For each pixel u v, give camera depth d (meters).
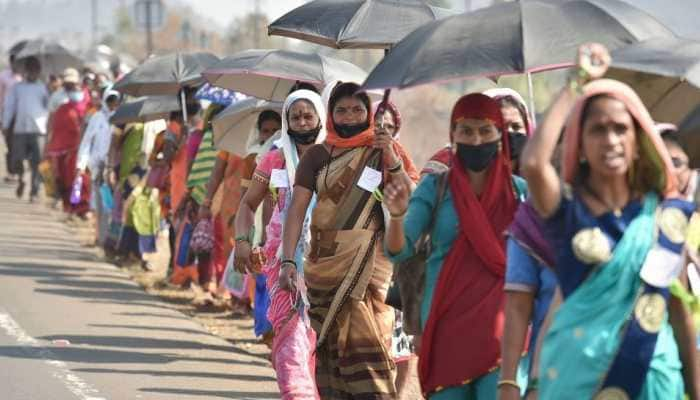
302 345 12.70
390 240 10.02
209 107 21.95
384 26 13.96
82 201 35.62
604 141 7.88
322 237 12.26
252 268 13.70
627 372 8.00
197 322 21.03
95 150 29.27
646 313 7.98
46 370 16.62
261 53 16.59
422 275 10.47
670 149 10.09
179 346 18.59
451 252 9.98
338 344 12.30
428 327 10.01
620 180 8.04
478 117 9.92
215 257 22.11
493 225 9.96
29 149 40.97
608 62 7.94
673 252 8.01
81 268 26.70
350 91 12.21
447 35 9.59
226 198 21.23
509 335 8.64
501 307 9.84
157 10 64.19
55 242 31.12
